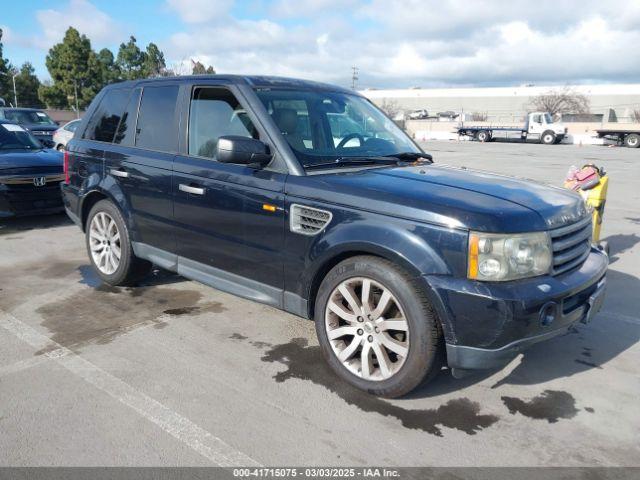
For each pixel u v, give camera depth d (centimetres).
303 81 434
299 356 373
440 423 297
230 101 392
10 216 743
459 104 7450
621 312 471
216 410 304
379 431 288
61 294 488
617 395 331
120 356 367
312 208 328
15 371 343
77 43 5241
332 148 384
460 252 279
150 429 285
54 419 291
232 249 381
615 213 955
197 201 396
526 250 283
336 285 325
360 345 325
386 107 6775
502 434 288
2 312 443
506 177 376
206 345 388
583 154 2553
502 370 360
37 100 7438
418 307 292
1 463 255
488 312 274
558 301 290
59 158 810
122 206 463
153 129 448
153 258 450
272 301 364
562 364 371
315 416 300
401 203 298
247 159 342
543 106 6631
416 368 298
